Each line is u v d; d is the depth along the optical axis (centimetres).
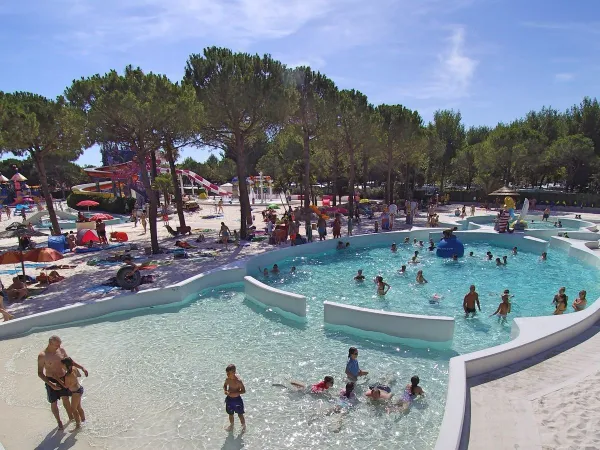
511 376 731
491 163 4506
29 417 725
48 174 6494
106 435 670
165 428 685
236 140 2203
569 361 783
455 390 642
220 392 795
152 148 1853
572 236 2164
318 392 781
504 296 1157
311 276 1609
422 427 673
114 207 3734
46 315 1125
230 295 1390
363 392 781
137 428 687
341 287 1466
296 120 2392
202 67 2053
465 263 1800
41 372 666
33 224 3078
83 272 1600
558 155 4297
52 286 1423
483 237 2281
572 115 4925
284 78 2209
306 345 1001
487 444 546
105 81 1712
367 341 1021
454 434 539
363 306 1270
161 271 1570
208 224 2947
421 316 1002
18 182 4762
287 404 748
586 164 4341
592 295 1355
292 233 2073
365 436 654
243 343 1015
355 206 3341
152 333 1083
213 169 8206
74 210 3828
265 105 2036
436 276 1602
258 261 1716
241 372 870
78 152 2231
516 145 4275
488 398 660
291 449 627
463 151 5016
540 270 1675
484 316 1177
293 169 4197
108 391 804
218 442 647
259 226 2778
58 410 692
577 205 3997
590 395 651
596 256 1655
